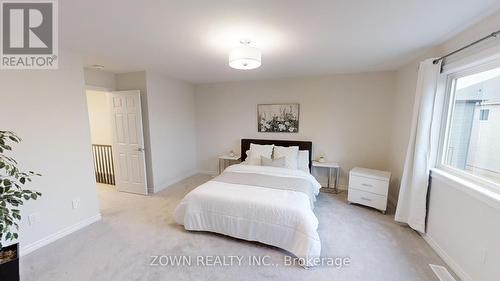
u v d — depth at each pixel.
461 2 1.52
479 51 1.79
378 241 2.44
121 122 3.89
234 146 4.94
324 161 4.15
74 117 2.64
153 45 2.41
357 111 3.95
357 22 1.86
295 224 2.17
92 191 2.86
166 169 4.33
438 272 1.95
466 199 1.84
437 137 2.34
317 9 1.63
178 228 2.72
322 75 4.09
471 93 2.02
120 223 2.86
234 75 4.13
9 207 2.07
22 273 1.93
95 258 2.14
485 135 1.84
